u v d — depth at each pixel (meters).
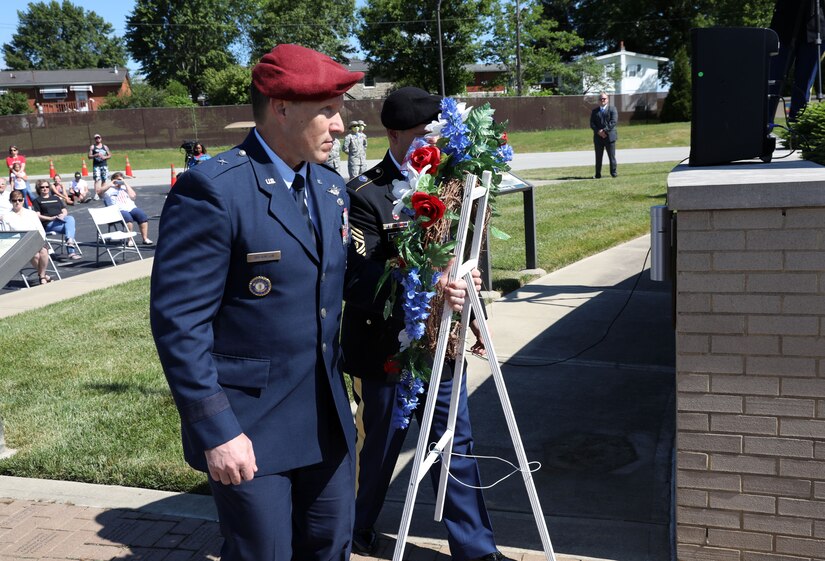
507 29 54.66
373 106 42.97
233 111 42.50
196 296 2.08
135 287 9.27
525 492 3.72
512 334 6.29
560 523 3.41
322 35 67.75
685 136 34.88
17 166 17.75
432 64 55.44
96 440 4.45
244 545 2.23
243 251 2.16
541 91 54.78
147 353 6.32
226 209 2.11
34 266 11.02
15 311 8.40
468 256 2.77
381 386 3.01
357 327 3.02
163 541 3.41
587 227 10.88
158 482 3.91
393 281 2.70
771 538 2.84
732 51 3.21
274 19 68.12
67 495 3.85
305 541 2.46
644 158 26.64
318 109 2.21
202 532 3.47
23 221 11.13
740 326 2.74
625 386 5.07
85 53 113.00
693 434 2.86
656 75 57.22
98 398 5.21
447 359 2.94
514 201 14.03
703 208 2.67
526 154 32.84
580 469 3.94
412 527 3.48
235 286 2.19
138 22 75.94
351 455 2.45
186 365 2.04
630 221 11.26
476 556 3.06
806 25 4.62
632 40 63.28
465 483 3.05
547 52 56.62
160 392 5.29
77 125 40.91
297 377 2.25
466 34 54.38
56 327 7.34
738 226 2.68
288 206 2.22
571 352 5.80
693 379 2.82
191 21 75.06
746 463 2.82
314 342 2.27
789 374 2.71
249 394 2.21
